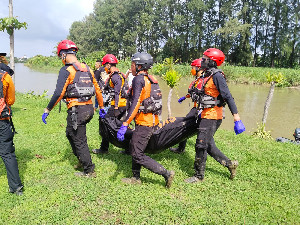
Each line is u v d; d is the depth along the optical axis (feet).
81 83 13.61
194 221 11.51
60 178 14.92
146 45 236.02
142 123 13.30
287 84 96.58
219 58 13.69
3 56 13.70
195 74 17.74
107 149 18.70
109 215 11.87
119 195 13.25
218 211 12.35
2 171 15.53
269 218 11.91
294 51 195.52
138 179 14.53
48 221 11.31
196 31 192.85
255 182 15.28
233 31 169.37
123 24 246.47
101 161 17.37
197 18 194.90
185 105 49.88
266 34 198.80
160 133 14.42
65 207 12.23
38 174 15.34
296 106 56.44
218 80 13.30
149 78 13.04
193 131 15.08
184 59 213.66
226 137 23.97
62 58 13.92
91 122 27.27
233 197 13.51
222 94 13.30
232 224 11.43
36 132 23.45
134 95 12.74
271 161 18.34
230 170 15.14
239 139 23.36
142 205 12.49
